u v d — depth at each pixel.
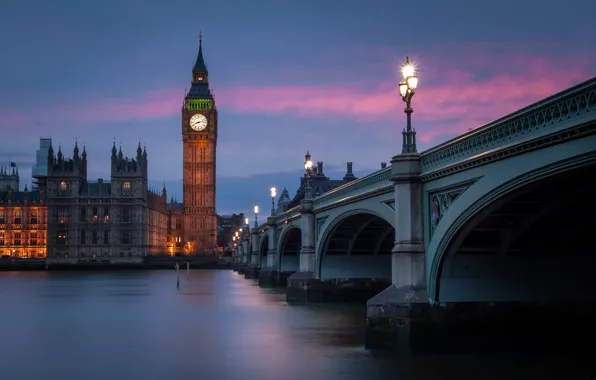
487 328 32.88
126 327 49.47
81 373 32.09
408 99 34.34
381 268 63.50
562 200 27.44
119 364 34.25
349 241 62.25
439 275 32.72
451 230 30.48
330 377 29.88
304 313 56.72
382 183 41.19
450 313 32.59
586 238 32.44
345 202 51.00
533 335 33.00
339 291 62.50
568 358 32.19
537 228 31.58
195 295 83.50
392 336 33.16
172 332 46.22
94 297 81.88
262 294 84.12
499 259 33.22
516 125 24.88
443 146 31.03
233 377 30.61
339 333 44.16
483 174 27.58
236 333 45.06
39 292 92.69
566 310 33.31
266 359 34.72
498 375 29.12
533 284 33.38
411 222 33.81
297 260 96.94
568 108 21.67
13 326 50.56
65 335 45.22
